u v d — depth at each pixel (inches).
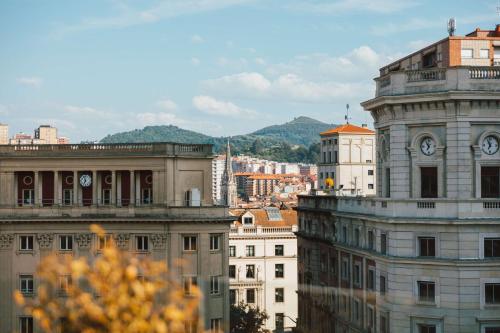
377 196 2925.7
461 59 2851.9
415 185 2689.5
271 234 4758.9
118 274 819.4
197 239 3216.0
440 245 2593.5
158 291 913.5
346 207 3341.5
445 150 2623.0
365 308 3011.8
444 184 2635.3
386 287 2736.2
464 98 2554.1
